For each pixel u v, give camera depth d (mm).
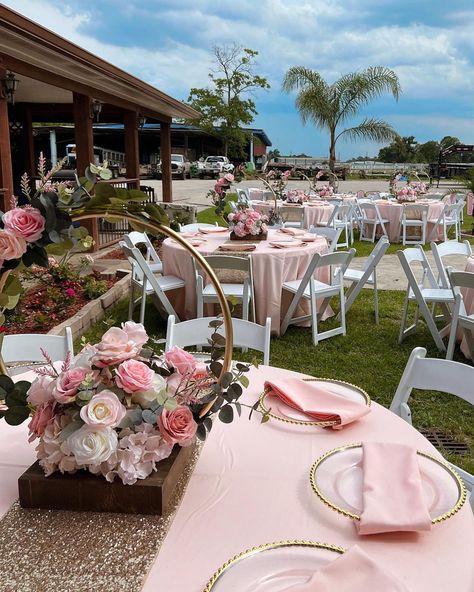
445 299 4219
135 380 1175
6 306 1262
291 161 32281
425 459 1365
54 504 1167
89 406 1125
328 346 4406
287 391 1709
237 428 1561
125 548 1060
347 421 1553
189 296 4703
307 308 4848
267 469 1355
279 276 4512
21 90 9164
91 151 7758
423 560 1043
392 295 6121
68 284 5109
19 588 958
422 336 4676
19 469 1352
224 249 4602
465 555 1058
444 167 27203
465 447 2941
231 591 950
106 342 1233
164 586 973
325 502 1184
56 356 2268
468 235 11242
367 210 10680
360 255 8828
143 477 1165
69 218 1152
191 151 37969
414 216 10344
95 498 1153
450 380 1838
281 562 1012
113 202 1226
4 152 5750
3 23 4621
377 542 1092
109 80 7168
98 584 971
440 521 1128
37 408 1194
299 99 15086
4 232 1102
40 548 1055
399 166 34594
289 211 9688
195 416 1275
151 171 29375
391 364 4027
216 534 1111
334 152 15422
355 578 937
